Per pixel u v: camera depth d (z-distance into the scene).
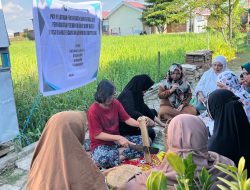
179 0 19.44
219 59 5.07
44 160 1.89
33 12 4.02
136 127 4.25
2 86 4.05
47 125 1.96
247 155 2.59
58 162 1.87
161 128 4.93
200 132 1.94
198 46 14.11
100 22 5.88
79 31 5.16
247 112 3.57
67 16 4.75
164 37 17.81
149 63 9.16
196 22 34.34
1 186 3.61
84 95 6.02
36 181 1.89
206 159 1.94
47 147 1.91
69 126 1.93
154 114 5.19
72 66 5.02
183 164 1.52
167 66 9.45
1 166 3.90
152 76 8.44
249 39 21.45
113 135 3.69
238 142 2.58
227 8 17.30
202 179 1.65
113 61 8.79
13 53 7.78
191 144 1.91
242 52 17.41
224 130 2.63
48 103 5.33
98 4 5.71
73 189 1.85
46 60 4.33
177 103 5.11
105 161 3.69
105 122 3.72
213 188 1.84
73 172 1.87
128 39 16.64
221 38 17.20
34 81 5.63
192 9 18.98
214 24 17.58
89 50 5.57
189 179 1.57
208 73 5.26
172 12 22.31
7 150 4.16
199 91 5.26
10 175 3.85
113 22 41.50
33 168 1.94
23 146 4.58
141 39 16.58
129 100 4.27
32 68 6.16
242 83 4.27
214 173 1.89
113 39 16.77
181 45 13.51
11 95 4.20
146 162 3.81
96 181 1.95
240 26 21.45
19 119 4.96
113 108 3.79
